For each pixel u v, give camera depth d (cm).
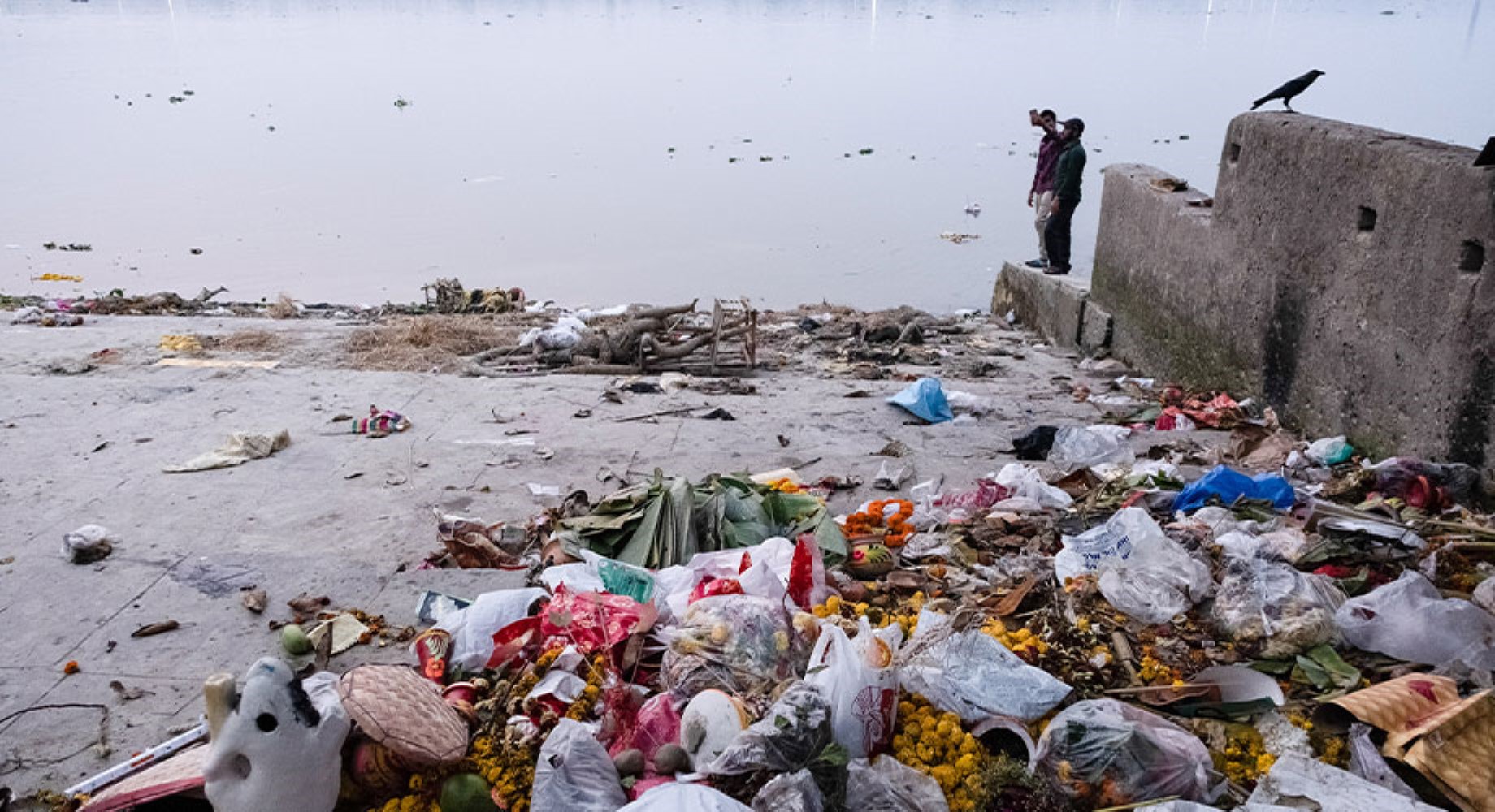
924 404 732
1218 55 4622
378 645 417
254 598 450
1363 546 466
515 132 2920
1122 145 2530
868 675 346
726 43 5550
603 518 516
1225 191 768
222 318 1089
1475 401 519
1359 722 354
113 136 2739
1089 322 1032
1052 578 458
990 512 538
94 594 460
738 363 929
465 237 1830
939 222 1947
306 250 1731
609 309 1252
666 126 3011
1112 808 330
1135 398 814
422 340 966
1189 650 405
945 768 340
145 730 370
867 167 2444
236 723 307
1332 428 641
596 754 330
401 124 3017
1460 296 523
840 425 711
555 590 436
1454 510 503
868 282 1580
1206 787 336
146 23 6569
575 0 10681
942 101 3422
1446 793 327
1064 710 354
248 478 604
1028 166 2448
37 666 407
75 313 1126
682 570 459
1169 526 488
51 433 673
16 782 346
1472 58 4162
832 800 320
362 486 597
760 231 1877
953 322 1210
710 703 346
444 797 328
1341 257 626
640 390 807
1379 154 587
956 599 444
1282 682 387
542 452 652
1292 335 683
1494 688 373
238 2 9481
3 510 553
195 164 2416
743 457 649
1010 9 8944
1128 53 4812
